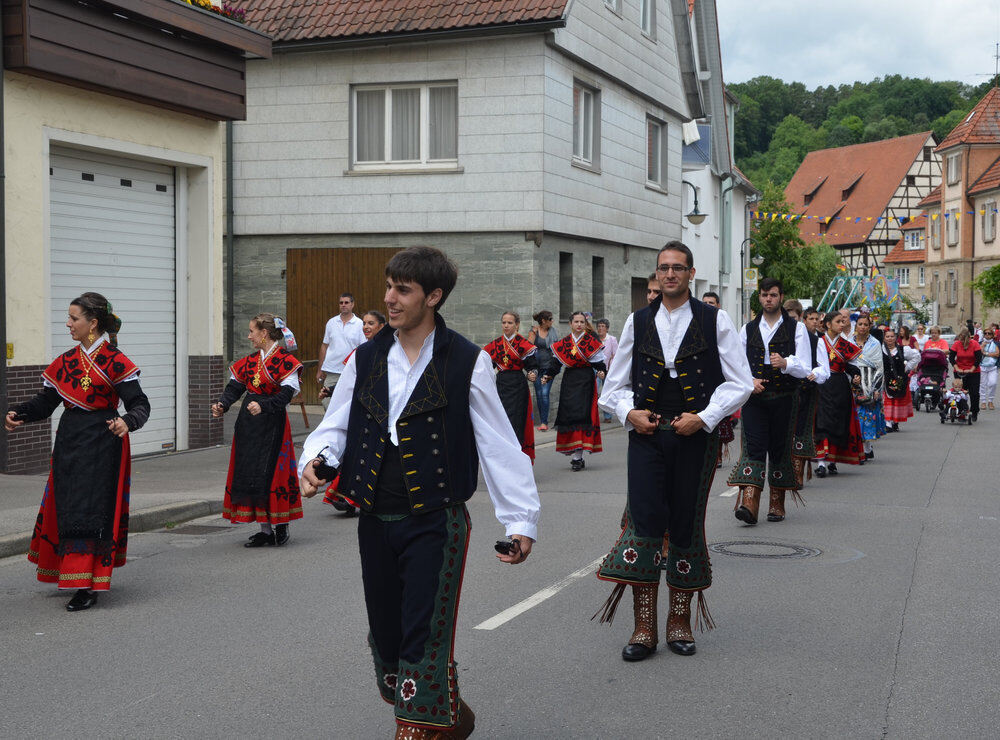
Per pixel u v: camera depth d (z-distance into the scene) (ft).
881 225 269.23
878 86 367.25
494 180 64.64
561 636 20.15
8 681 17.65
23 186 39.04
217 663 18.58
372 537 12.73
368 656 18.98
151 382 47.57
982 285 154.81
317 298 67.41
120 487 22.58
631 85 77.46
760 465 31.12
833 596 23.24
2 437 38.19
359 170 66.49
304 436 52.95
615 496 37.50
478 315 65.26
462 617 21.42
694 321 18.79
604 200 74.08
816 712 16.16
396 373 12.73
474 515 33.35
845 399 42.32
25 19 37.55
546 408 62.64
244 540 29.71
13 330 38.63
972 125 225.76
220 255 49.85
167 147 46.34
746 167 340.80
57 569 22.62
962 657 18.93
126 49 42.22
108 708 16.34
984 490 39.42
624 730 15.40
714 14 112.06
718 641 19.89
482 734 15.24
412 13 64.59
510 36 63.93
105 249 44.65
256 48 49.11
